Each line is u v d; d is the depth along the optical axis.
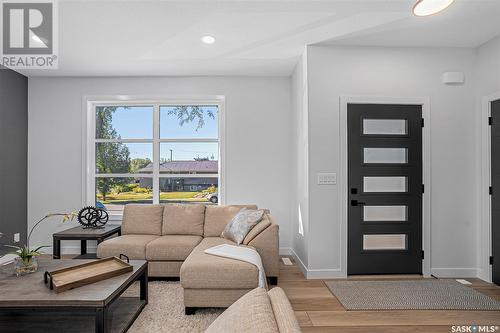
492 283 3.14
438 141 3.38
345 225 3.29
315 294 2.81
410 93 3.37
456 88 3.39
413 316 2.39
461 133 3.38
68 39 3.10
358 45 3.33
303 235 3.51
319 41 3.21
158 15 2.65
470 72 3.40
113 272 2.19
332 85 3.31
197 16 2.67
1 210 3.75
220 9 2.56
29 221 4.21
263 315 0.85
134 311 2.36
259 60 3.74
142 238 3.45
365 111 3.35
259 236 3.07
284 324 0.82
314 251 3.26
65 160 4.25
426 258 3.33
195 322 2.28
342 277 3.26
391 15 2.69
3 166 3.78
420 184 3.37
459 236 3.36
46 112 4.25
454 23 2.84
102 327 1.79
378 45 3.33
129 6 2.50
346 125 3.31
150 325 2.23
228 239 3.37
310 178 3.28
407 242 3.35
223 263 2.46
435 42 3.27
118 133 4.45
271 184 4.32
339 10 2.59
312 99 3.30
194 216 3.75
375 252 3.33
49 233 4.22
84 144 4.25
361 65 3.34
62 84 4.26
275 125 4.34
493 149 3.20
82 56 3.55
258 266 2.46
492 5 2.53
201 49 3.40
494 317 2.37
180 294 2.81
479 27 2.93
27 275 2.21
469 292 2.85
